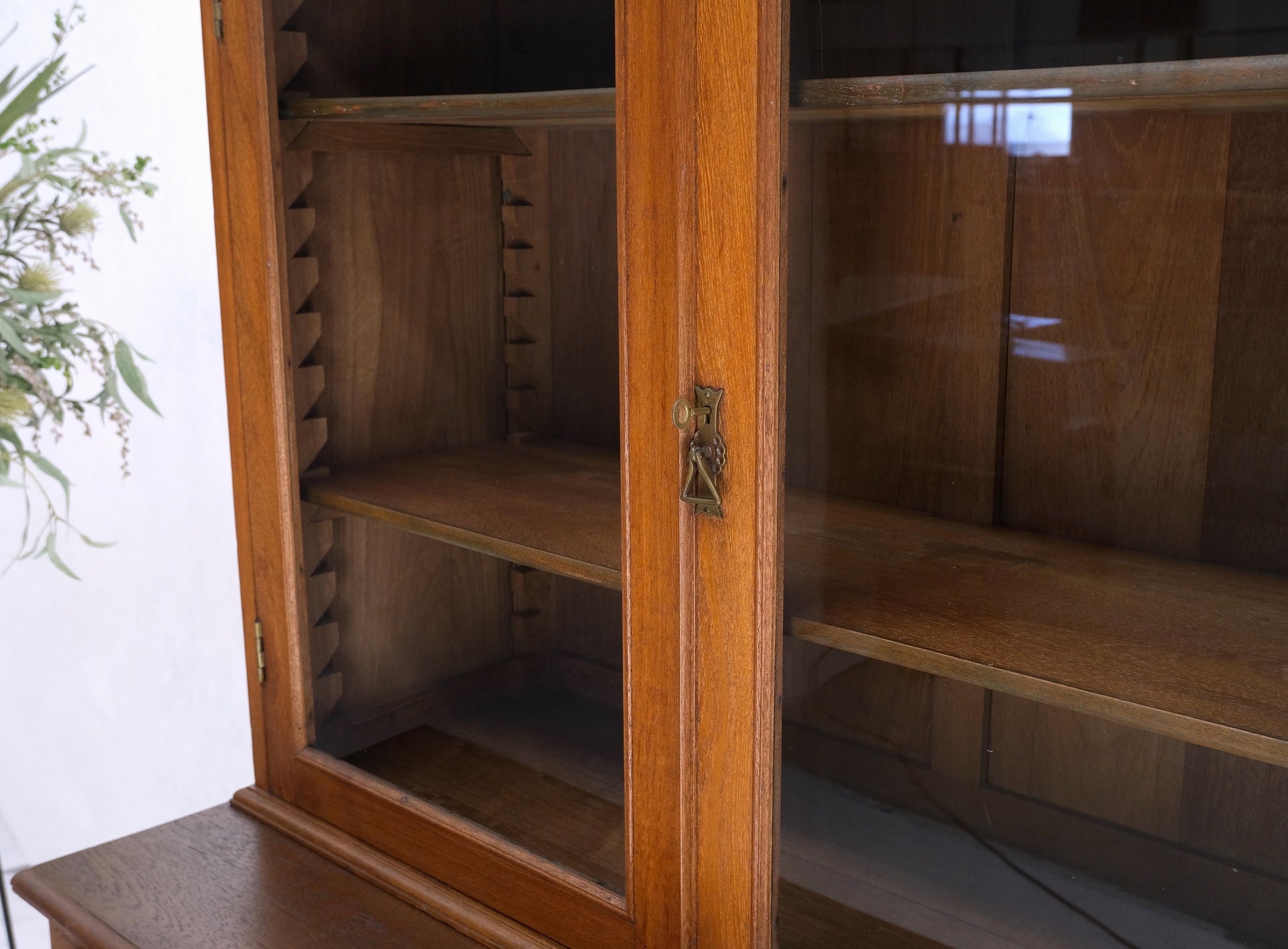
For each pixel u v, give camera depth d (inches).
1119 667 26.2
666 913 33.5
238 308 44.5
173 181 69.4
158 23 67.4
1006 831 29.1
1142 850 27.9
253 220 43.0
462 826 39.3
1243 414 27.8
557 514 35.6
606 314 33.4
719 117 28.3
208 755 76.3
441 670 39.8
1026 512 30.6
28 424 68.2
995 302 29.6
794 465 29.1
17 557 76.4
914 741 29.2
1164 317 28.6
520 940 37.2
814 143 27.9
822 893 30.7
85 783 79.1
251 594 46.7
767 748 30.4
